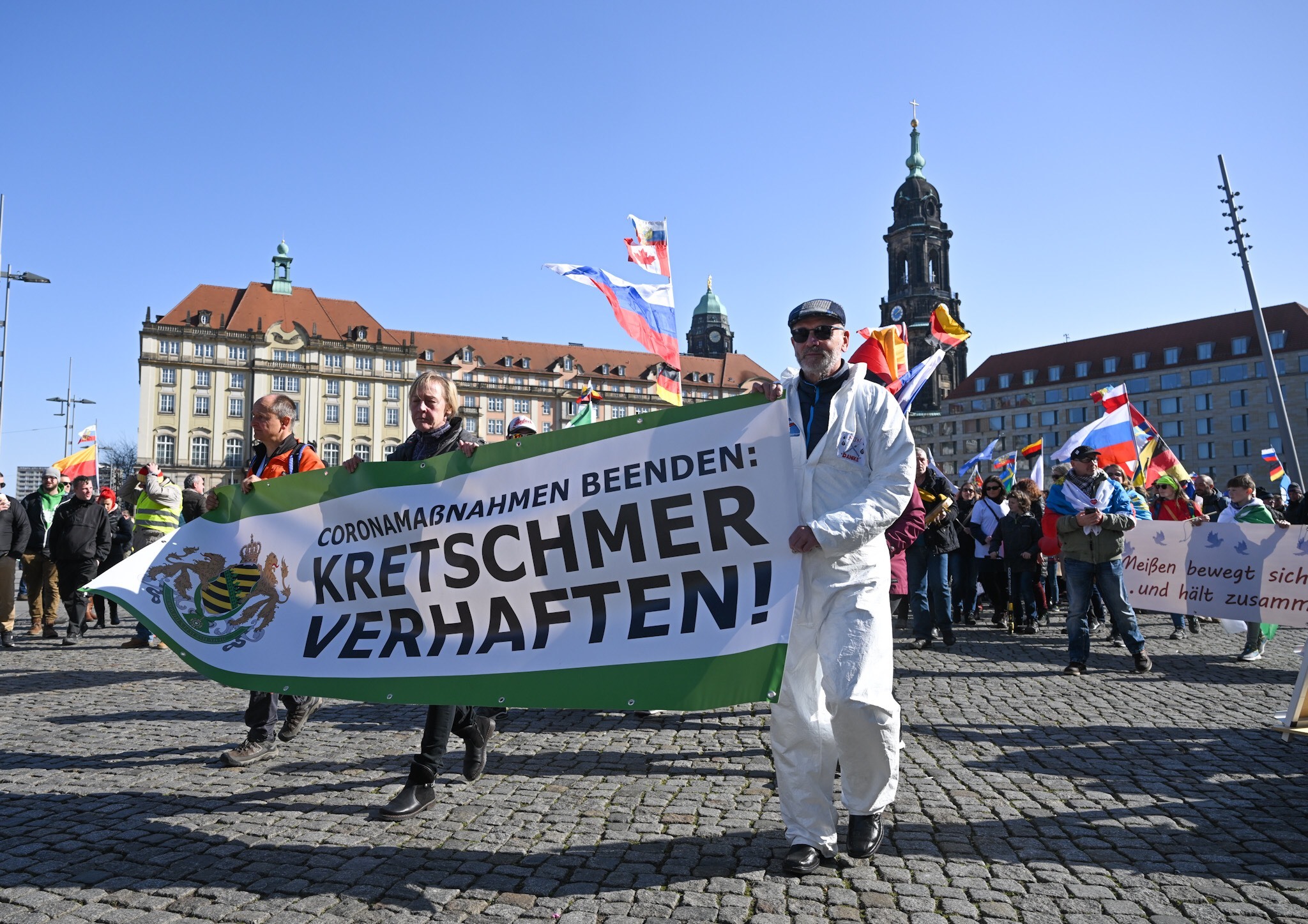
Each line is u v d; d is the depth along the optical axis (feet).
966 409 353.51
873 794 11.93
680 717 22.38
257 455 18.51
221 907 10.79
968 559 44.04
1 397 110.63
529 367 370.94
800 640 12.31
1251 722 21.35
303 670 15.26
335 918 10.46
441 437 16.07
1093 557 28.96
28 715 22.81
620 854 12.46
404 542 14.99
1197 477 49.37
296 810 14.58
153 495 39.81
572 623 13.58
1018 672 29.25
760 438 12.79
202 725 21.47
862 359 21.84
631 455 13.55
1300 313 294.25
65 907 10.78
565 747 19.24
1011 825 13.66
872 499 11.66
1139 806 14.64
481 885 11.40
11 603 38.42
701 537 12.88
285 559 15.99
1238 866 12.02
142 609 16.61
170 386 306.76
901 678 27.86
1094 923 10.28
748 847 12.71
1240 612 31.81
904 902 10.80
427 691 14.20
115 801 15.12
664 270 28.40
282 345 317.83
